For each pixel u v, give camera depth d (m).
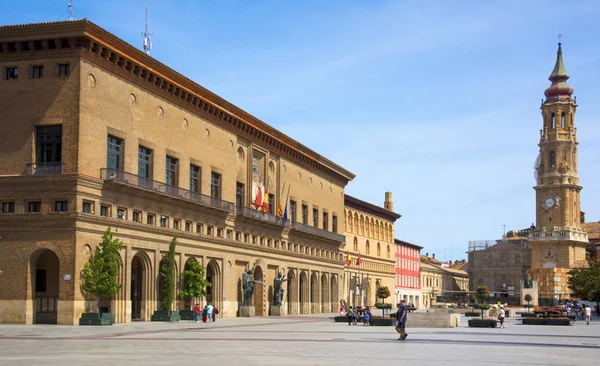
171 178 70.75
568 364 28.56
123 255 61.03
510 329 61.44
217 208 76.88
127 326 55.12
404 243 174.12
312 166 110.56
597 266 120.38
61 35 57.00
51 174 56.16
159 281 67.62
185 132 72.75
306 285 105.31
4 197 57.09
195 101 74.44
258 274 90.00
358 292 133.50
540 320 74.19
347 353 32.47
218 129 79.88
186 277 70.06
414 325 62.31
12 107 58.12
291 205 102.81
